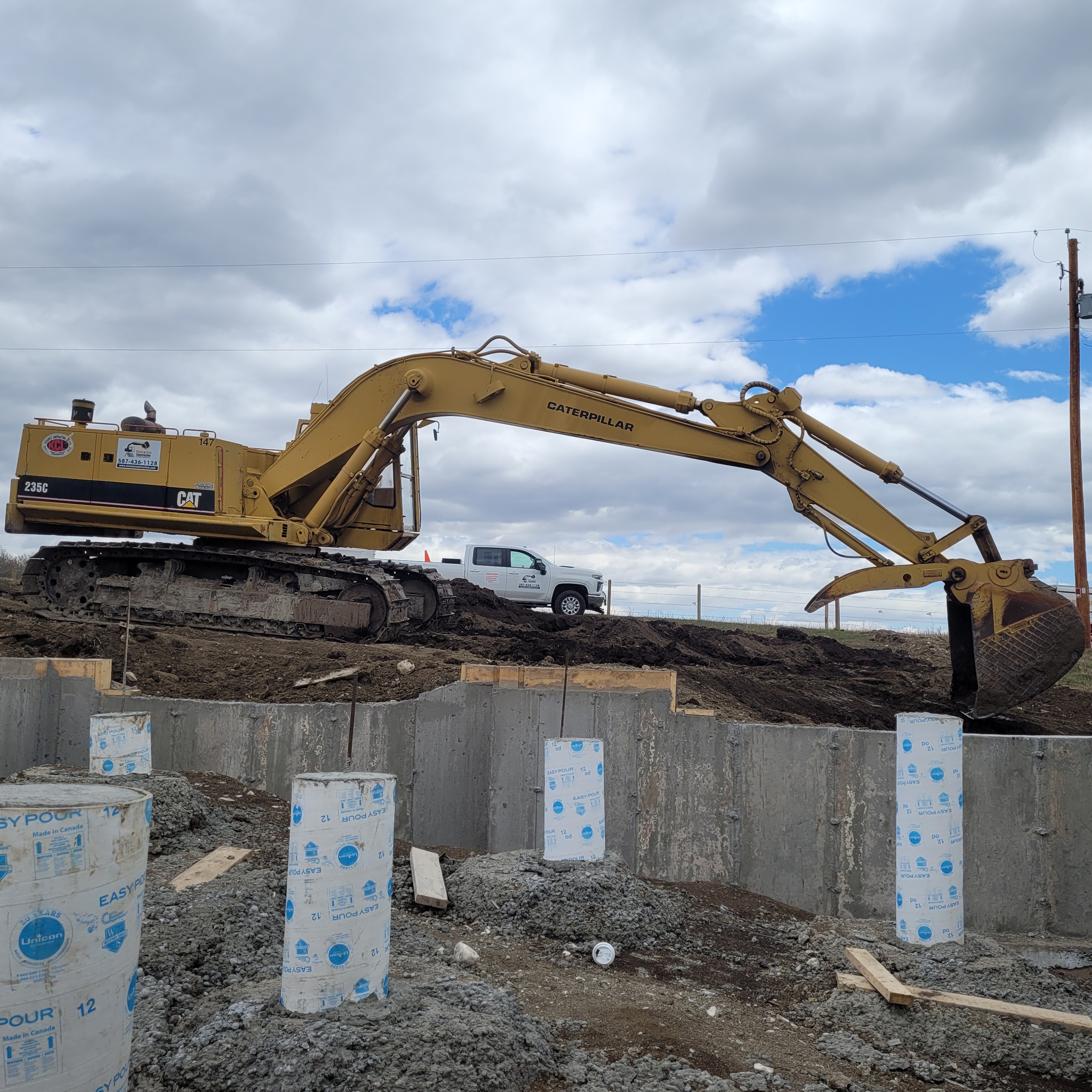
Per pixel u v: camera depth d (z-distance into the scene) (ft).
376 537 52.42
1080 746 25.22
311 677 36.86
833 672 57.62
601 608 79.87
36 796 8.52
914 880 18.90
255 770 28.63
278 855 20.75
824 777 26.37
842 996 16.63
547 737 28.76
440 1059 10.89
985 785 25.52
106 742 23.34
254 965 14.29
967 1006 15.98
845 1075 13.84
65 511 47.57
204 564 50.80
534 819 28.89
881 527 37.52
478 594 69.36
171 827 20.70
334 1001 11.90
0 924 7.69
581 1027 13.76
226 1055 10.99
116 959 8.38
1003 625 34.58
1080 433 74.02
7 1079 7.68
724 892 25.09
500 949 17.85
